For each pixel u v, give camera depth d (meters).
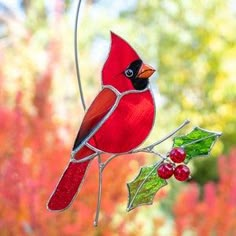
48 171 5.37
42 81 6.70
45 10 12.53
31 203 5.14
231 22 12.27
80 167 2.60
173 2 12.88
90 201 5.51
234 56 11.94
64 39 8.70
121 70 2.57
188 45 12.82
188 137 2.66
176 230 5.95
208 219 5.92
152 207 8.91
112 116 2.56
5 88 6.95
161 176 2.64
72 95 7.93
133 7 14.10
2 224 5.11
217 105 12.48
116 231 5.70
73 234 5.24
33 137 5.77
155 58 13.18
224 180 6.15
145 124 2.58
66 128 6.01
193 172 13.17
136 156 5.81
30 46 9.11
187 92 12.76
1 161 5.33
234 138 13.04
